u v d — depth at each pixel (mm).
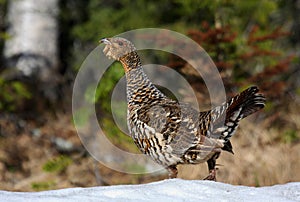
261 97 13359
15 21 37781
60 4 40125
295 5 38969
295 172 22781
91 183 25219
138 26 34656
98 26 36688
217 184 11984
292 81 34844
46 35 37875
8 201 10453
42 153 29031
